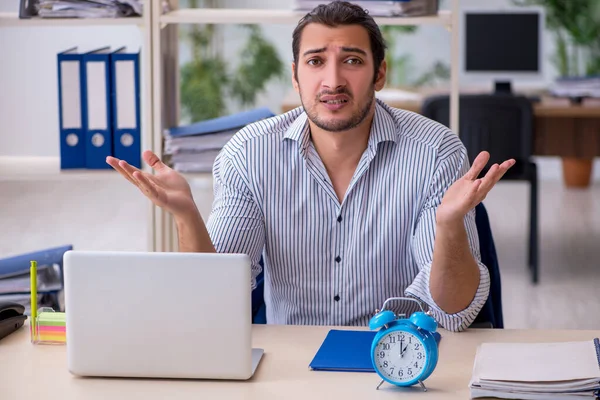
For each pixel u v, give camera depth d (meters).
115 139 3.04
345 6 2.08
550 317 4.48
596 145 5.40
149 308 1.67
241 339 1.67
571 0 7.96
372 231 2.23
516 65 6.22
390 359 1.64
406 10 2.96
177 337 1.68
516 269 5.46
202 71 7.98
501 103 4.93
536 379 1.57
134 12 3.03
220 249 2.23
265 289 2.41
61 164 3.07
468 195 1.83
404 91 6.15
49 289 2.44
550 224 6.66
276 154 2.24
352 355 1.81
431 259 2.14
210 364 1.68
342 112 2.06
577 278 5.26
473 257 1.99
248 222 2.24
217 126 3.10
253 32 8.03
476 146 5.01
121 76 3.00
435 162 2.20
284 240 2.27
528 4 8.05
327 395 1.61
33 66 3.50
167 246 3.11
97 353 1.70
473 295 1.98
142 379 1.71
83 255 1.68
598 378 1.55
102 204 5.21
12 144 3.53
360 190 2.21
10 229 4.91
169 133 3.07
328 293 2.28
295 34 2.10
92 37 3.56
